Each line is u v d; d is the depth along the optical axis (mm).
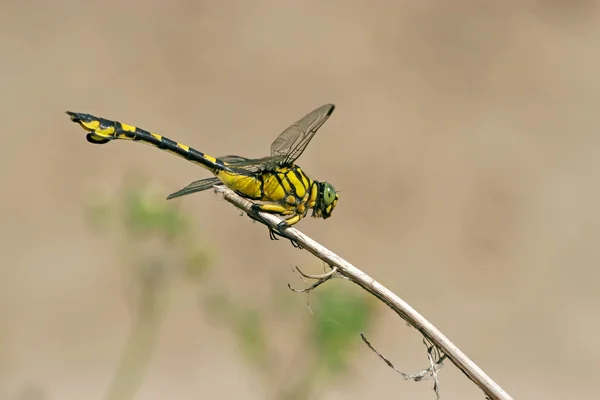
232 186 2168
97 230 2189
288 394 2180
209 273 2199
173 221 2189
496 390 2107
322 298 2176
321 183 2174
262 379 2193
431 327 2111
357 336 2174
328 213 2176
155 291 2199
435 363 2109
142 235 2189
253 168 2166
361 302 2174
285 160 2168
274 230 2141
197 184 2162
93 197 2191
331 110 2170
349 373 2178
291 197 2168
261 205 2148
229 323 2195
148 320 2205
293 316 2182
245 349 2191
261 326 2193
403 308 2113
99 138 2158
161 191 2193
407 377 2107
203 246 2195
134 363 2207
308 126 2170
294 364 2182
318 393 2178
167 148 2166
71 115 2156
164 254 2193
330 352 2174
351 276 2117
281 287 2184
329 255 2121
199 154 2166
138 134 2162
